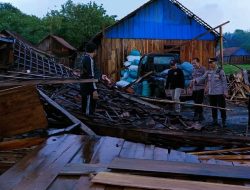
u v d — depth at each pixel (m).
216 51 22.56
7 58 12.95
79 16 45.34
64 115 7.21
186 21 22.42
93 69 8.73
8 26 45.34
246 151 6.95
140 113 9.91
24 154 5.11
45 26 47.44
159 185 3.19
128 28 22.27
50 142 5.21
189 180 3.46
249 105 10.16
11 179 3.55
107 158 4.45
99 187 3.21
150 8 22.34
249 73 24.61
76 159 4.36
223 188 3.14
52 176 3.60
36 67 13.38
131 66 20.41
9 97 5.15
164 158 4.65
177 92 12.07
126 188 3.18
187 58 22.47
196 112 11.23
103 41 22.08
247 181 3.47
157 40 22.45
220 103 10.11
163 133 7.39
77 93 11.60
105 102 10.64
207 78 10.59
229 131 9.03
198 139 7.35
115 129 7.47
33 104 5.28
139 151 4.89
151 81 15.20
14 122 5.20
